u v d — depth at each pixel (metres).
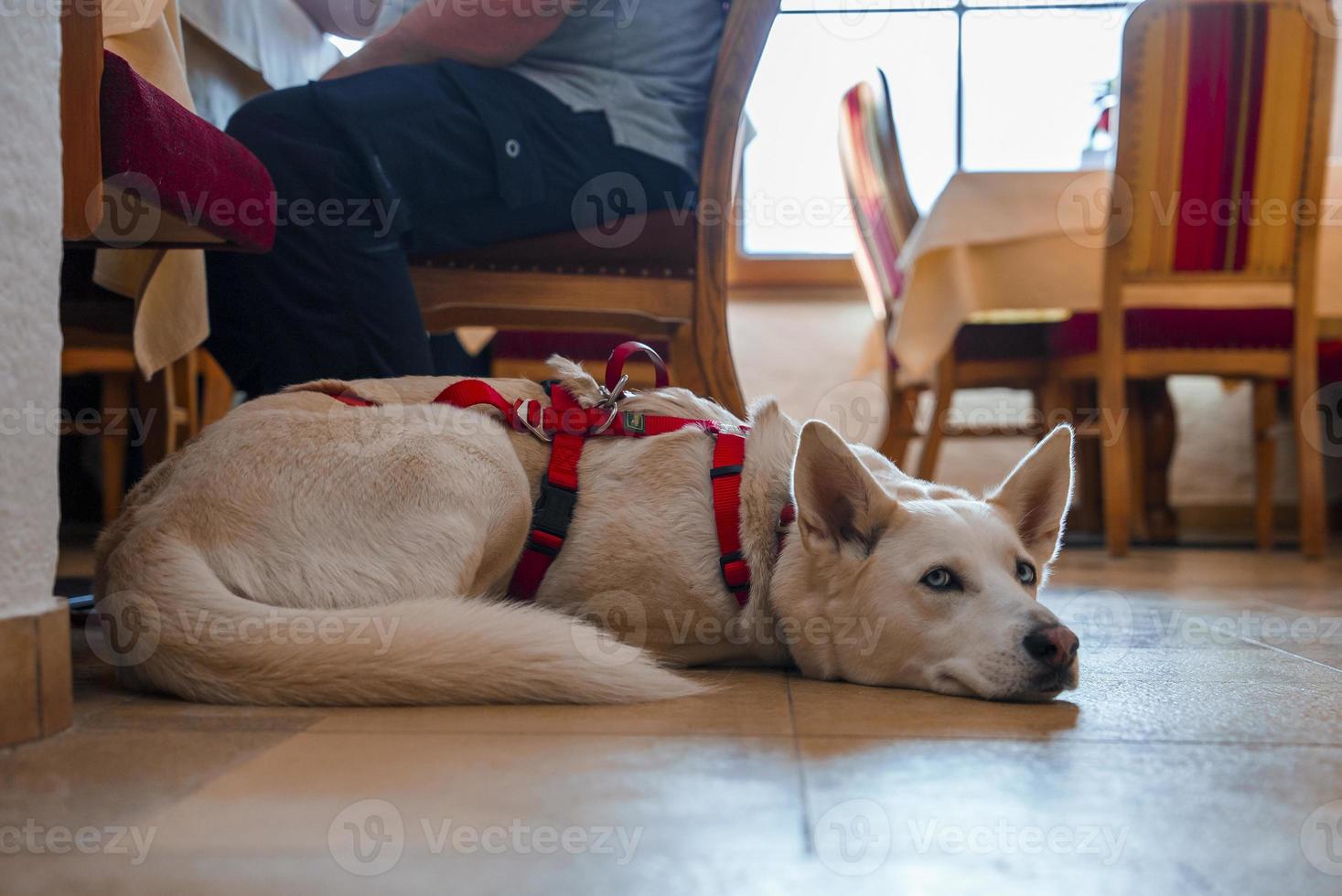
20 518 1.14
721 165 2.56
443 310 2.57
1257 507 4.45
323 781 1.00
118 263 2.23
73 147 1.37
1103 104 5.88
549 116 2.44
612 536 1.64
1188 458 6.10
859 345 6.39
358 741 1.15
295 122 2.19
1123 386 3.85
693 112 2.63
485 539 1.55
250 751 1.11
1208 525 6.04
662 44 2.57
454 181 2.34
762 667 1.72
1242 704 1.39
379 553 1.47
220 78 3.04
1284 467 6.00
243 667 1.33
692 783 1.00
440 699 1.34
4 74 1.10
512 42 2.37
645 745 1.14
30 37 1.14
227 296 2.23
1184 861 0.81
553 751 1.12
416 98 2.28
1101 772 1.05
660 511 1.65
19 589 1.14
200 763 1.06
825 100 6.26
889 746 1.15
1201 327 3.81
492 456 1.58
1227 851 0.83
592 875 0.77
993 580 1.47
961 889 0.75
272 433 1.51
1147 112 3.67
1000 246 4.12
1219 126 3.66
